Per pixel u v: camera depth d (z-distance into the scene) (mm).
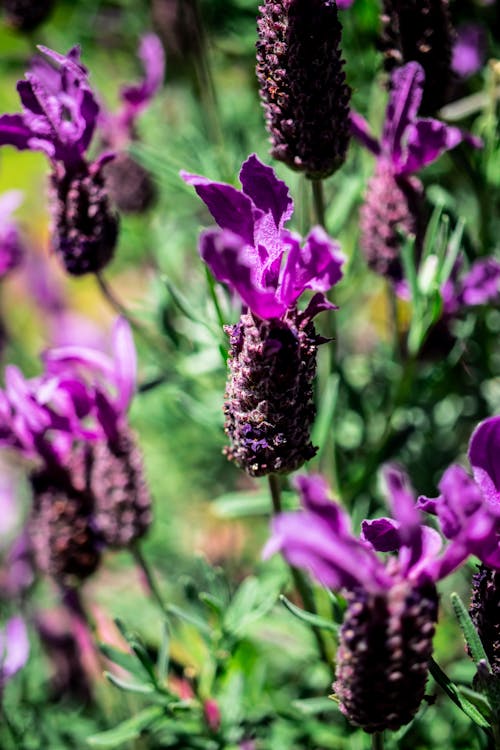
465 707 270
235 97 452
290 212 270
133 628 394
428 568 251
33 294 508
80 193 322
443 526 249
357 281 390
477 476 260
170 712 321
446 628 361
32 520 339
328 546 237
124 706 364
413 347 334
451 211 353
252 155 270
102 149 390
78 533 333
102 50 477
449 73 325
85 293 542
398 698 255
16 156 614
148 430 478
